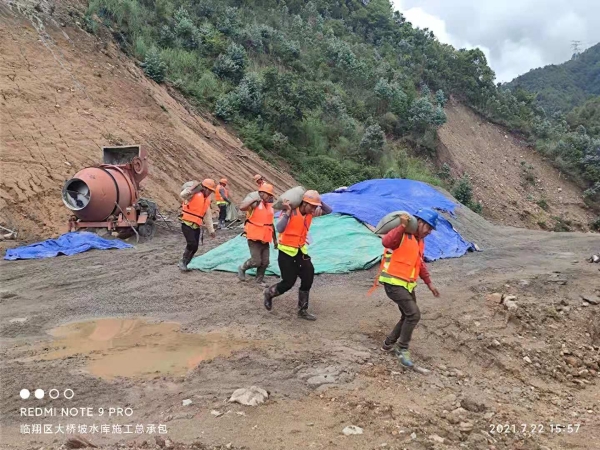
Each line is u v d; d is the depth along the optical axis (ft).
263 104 97.14
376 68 154.92
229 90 97.55
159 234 51.24
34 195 49.98
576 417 18.98
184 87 88.89
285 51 127.54
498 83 207.51
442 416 16.88
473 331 25.11
